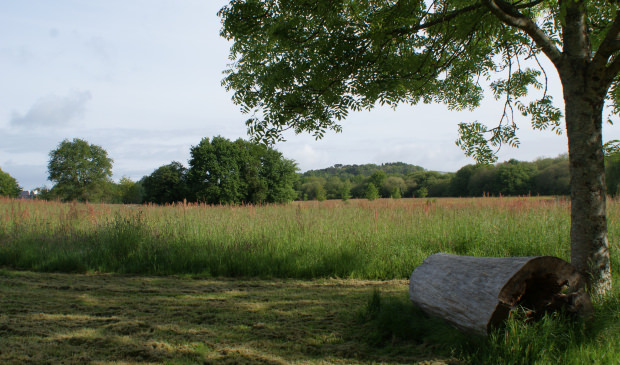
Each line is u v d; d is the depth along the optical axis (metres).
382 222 9.84
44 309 4.85
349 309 4.91
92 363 3.23
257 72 5.30
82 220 10.70
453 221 9.50
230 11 4.68
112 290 5.96
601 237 3.99
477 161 5.12
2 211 13.05
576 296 3.43
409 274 7.01
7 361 3.24
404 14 4.45
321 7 4.20
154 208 12.22
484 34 5.15
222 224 9.70
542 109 5.46
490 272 3.54
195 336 3.90
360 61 4.74
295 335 3.95
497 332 3.29
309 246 8.01
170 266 7.47
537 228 8.22
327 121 5.26
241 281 6.70
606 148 4.12
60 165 59.06
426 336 3.88
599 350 3.05
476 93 6.49
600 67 3.97
